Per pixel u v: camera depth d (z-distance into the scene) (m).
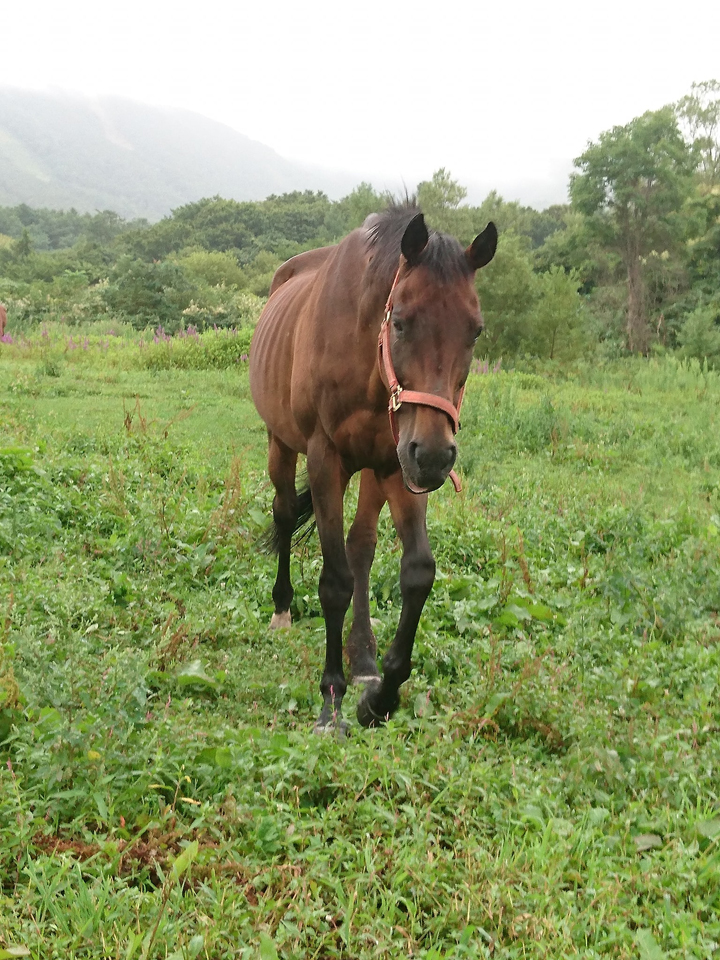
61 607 3.92
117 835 2.47
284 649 4.01
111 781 2.58
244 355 16.70
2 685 2.92
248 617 4.30
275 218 100.50
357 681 3.71
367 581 3.91
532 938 2.19
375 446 3.38
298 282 4.50
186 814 2.64
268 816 2.49
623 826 2.70
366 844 2.48
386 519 5.88
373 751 2.84
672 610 4.60
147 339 22.06
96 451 7.55
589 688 3.63
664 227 33.41
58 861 2.27
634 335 33.03
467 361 2.90
